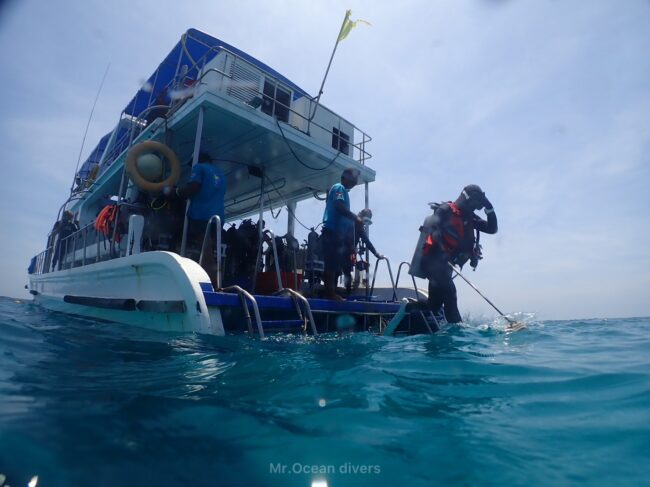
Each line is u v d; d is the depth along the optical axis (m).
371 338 3.82
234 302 3.51
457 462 1.24
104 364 2.35
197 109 5.03
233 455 1.24
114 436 1.31
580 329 5.67
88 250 6.94
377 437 1.40
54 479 1.03
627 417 1.61
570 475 1.17
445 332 4.19
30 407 1.51
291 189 8.07
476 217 5.03
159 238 5.16
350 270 5.15
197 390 1.86
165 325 3.61
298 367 2.37
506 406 1.74
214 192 4.72
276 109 6.14
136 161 5.02
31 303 9.82
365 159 7.28
